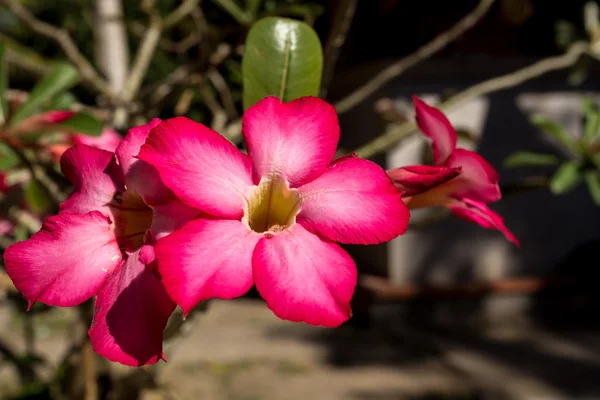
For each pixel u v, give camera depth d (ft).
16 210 1.26
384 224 0.64
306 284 0.61
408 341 3.99
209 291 0.59
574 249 4.70
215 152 0.64
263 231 0.68
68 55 1.42
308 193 0.66
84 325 1.09
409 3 4.27
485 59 4.23
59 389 1.26
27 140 1.01
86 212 0.68
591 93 4.48
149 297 0.62
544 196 4.62
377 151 1.00
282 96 0.80
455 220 4.49
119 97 1.36
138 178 0.66
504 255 4.59
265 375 3.38
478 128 4.33
